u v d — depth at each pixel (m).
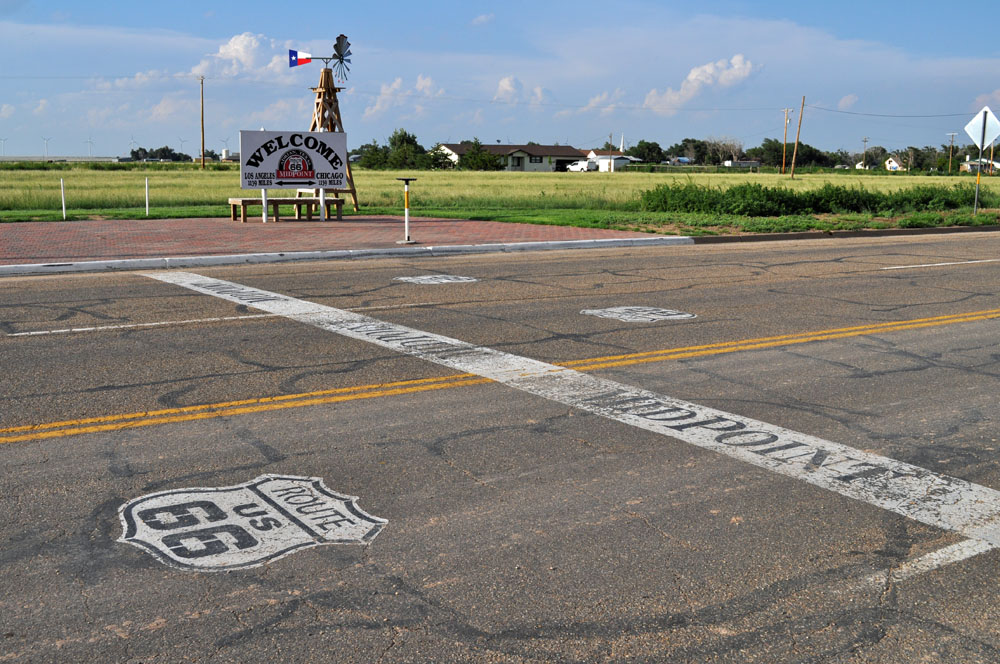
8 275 13.00
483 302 10.68
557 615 3.37
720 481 4.76
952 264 15.15
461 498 4.48
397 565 3.75
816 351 8.03
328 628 3.25
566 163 148.25
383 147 137.50
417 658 3.07
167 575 3.62
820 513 4.36
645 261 15.43
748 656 3.12
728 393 6.54
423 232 20.27
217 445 5.23
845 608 3.45
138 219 24.03
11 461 4.93
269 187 23.12
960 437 5.58
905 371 7.30
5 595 3.45
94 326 8.93
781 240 20.95
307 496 4.48
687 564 3.79
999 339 8.66
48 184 44.38
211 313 9.74
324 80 26.12
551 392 6.50
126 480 4.66
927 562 3.85
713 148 176.62
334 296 11.04
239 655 3.08
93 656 3.06
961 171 142.62
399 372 7.06
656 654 3.12
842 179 80.56
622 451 5.21
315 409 6.01
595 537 4.05
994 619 3.39
